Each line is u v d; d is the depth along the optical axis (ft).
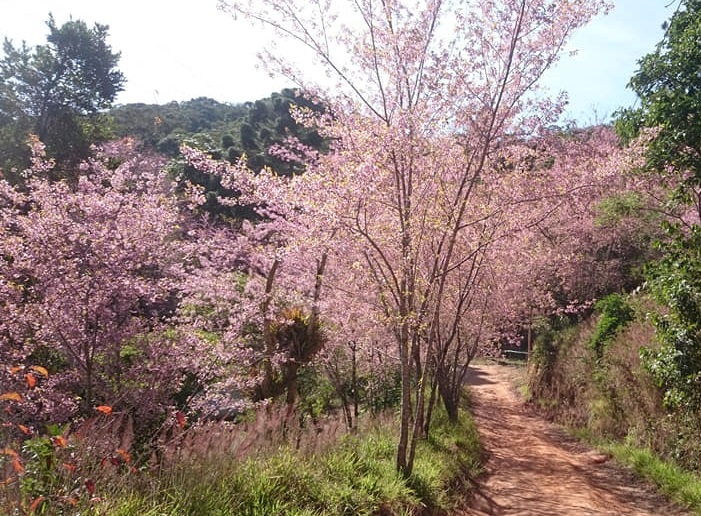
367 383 42.52
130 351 22.38
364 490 17.47
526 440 42.11
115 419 15.76
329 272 33.73
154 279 24.71
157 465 13.69
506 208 24.27
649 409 32.42
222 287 29.76
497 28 22.21
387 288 24.25
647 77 29.68
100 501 10.78
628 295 45.68
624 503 24.97
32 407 17.94
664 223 26.11
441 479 23.17
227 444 16.40
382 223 22.17
